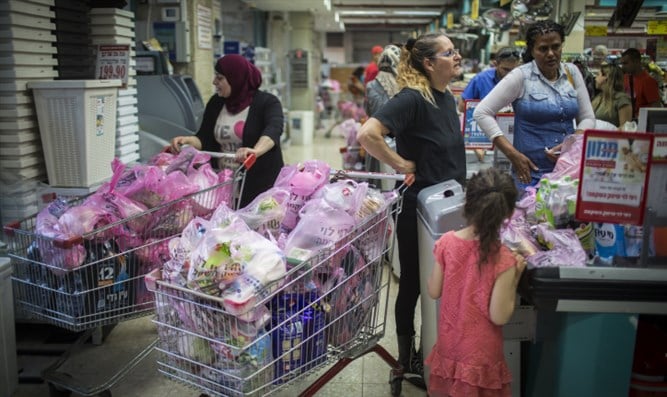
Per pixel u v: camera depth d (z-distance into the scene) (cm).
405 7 1470
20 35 311
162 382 285
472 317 192
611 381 196
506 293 188
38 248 234
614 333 193
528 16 496
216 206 270
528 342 219
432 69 253
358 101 1477
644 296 188
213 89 686
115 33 401
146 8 587
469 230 198
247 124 346
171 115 493
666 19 463
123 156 400
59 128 322
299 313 206
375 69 624
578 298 189
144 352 263
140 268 246
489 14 650
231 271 193
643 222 188
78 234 229
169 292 203
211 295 193
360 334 237
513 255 190
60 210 248
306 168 252
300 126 1228
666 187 189
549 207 212
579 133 254
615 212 188
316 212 216
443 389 202
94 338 317
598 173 187
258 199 238
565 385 199
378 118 243
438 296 206
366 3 1401
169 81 494
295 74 1377
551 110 283
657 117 205
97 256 234
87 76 405
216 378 199
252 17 1140
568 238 202
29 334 327
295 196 242
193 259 198
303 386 278
